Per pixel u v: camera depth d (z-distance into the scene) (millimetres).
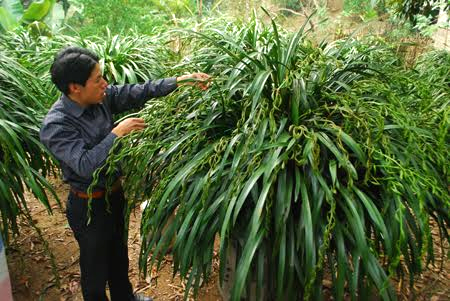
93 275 1714
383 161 1351
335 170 1304
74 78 1448
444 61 3383
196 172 1500
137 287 2213
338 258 1271
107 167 1599
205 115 1703
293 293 1364
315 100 1548
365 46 2162
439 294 2023
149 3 6762
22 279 2309
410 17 3412
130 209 1656
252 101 1497
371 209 1277
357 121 1410
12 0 6207
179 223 1437
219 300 2096
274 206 1369
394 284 2062
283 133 1436
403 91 1815
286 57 1617
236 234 1404
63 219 2861
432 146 1544
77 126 1553
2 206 1837
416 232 1347
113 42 3262
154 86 1865
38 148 2094
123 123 1555
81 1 6016
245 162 1408
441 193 1385
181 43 3365
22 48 3449
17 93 2203
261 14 7008
